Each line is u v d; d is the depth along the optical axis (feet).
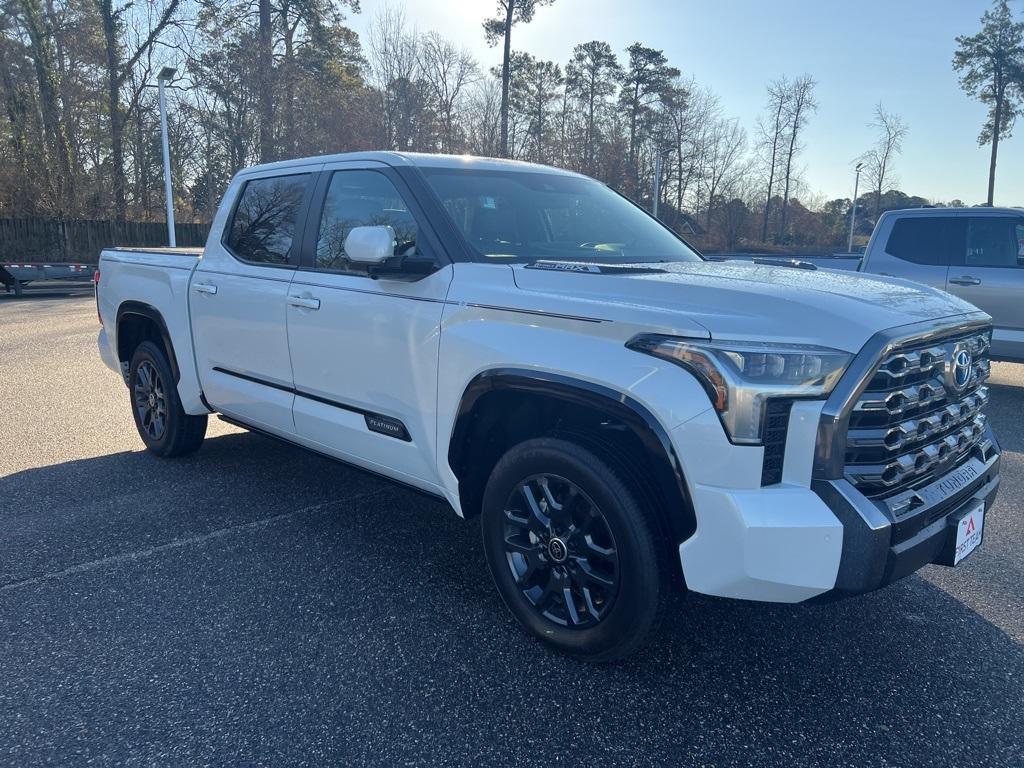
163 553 12.98
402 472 11.83
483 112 141.79
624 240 13.14
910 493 8.62
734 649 10.19
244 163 115.75
